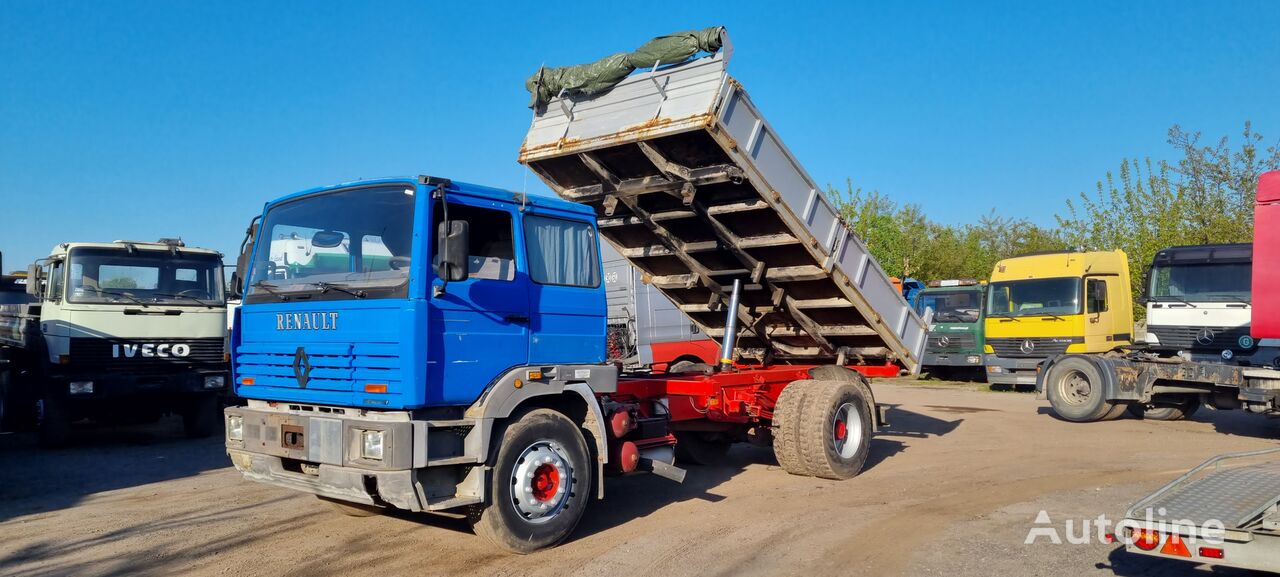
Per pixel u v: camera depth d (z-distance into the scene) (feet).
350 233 20.36
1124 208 92.68
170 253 41.63
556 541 21.08
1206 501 17.37
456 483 19.74
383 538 22.11
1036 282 63.62
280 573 19.13
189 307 41.39
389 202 19.72
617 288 56.90
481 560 20.04
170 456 36.42
